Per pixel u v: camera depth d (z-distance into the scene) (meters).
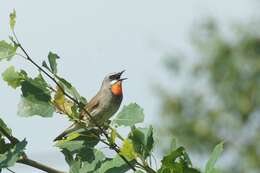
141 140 7.01
